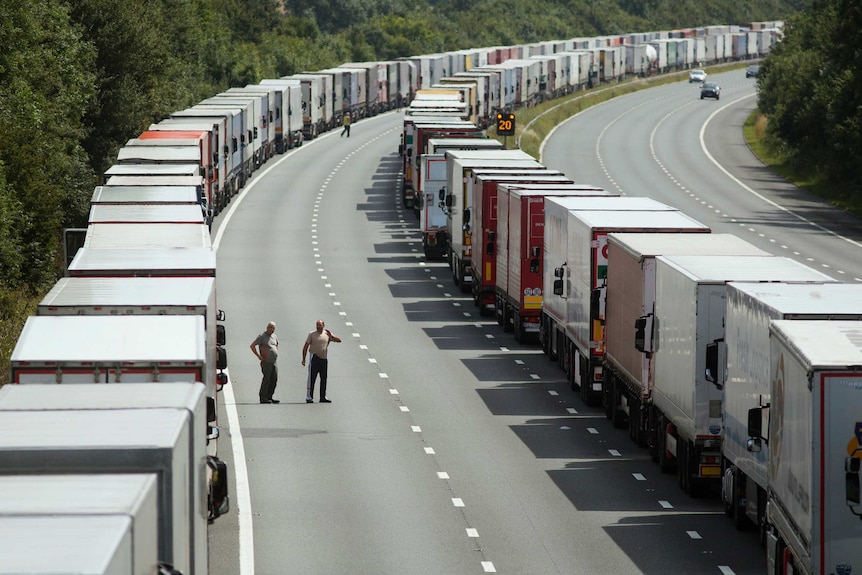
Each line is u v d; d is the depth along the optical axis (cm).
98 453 3484
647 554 6425
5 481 3300
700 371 7138
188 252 8619
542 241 12506
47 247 13975
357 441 8875
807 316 5756
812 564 4834
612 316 9344
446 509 7244
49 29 18075
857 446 4797
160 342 5688
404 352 12312
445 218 18425
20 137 14412
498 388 10756
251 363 11688
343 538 6669
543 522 6994
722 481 7094
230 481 7788
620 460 8431
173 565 3541
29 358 5450
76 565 2647
